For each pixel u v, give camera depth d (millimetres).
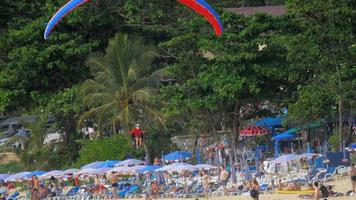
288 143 174625
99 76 165125
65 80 189875
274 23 151875
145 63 169000
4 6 192250
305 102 139000
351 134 152625
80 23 187625
